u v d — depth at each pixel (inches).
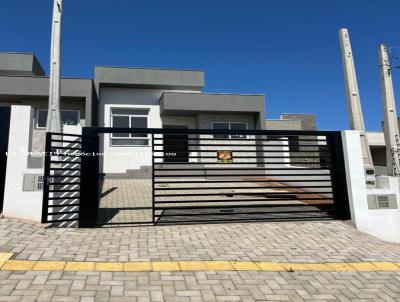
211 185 561.0
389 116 374.0
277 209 386.6
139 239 255.6
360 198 315.0
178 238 261.9
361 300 177.6
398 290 191.3
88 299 161.9
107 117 713.6
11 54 694.5
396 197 321.1
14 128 279.4
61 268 193.6
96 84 695.7
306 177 484.7
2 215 270.8
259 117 714.8
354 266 223.6
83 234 260.5
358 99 366.6
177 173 637.3
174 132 310.8
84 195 283.9
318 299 176.2
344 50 377.7
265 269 210.1
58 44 310.7
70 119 657.0
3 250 210.7
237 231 285.9
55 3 314.3
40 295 162.7
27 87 609.9
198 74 741.9
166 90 742.5
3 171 286.7
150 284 181.8
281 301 171.9
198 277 193.6
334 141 339.6
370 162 348.2
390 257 244.4
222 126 730.8
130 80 709.3
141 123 731.4
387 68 381.7
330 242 269.4
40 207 276.4
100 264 203.2
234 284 187.8
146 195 454.6
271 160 623.8
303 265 220.4
